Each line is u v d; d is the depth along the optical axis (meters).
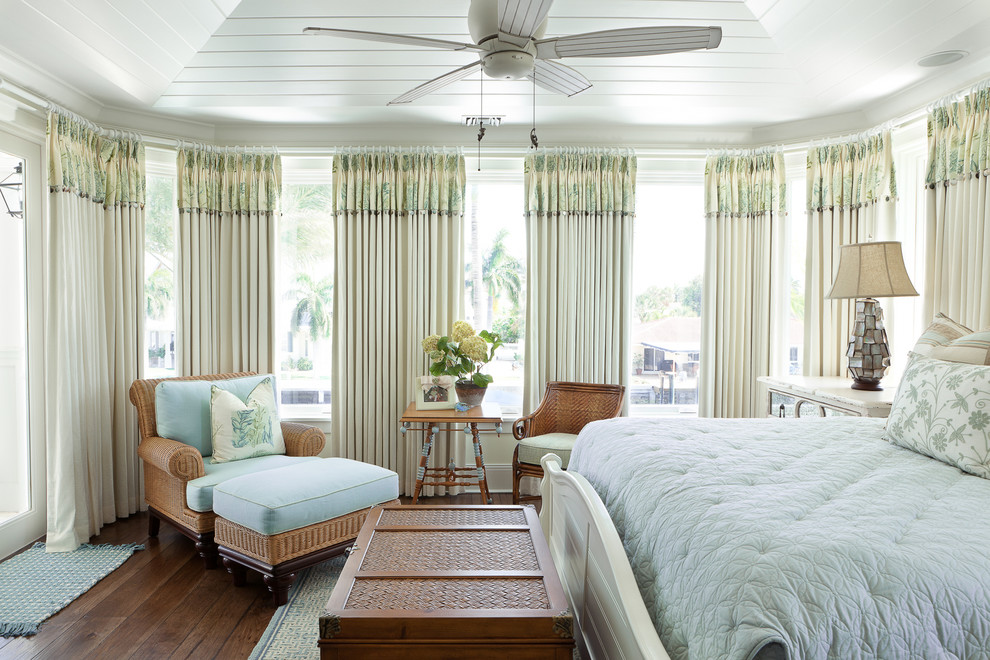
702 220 4.49
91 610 2.60
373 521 2.26
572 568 2.12
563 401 4.05
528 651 1.53
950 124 3.14
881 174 3.67
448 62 3.41
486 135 4.29
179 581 2.89
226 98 3.74
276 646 2.32
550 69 2.49
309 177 4.40
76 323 3.36
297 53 3.34
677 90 3.67
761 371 4.21
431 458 4.28
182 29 3.04
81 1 2.63
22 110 3.20
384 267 4.23
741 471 1.70
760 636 1.03
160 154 4.07
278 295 4.31
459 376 3.94
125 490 3.77
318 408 4.46
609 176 4.22
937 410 1.84
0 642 2.34
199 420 3.42
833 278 3.92
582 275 4.24
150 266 4.13
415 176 4.23
